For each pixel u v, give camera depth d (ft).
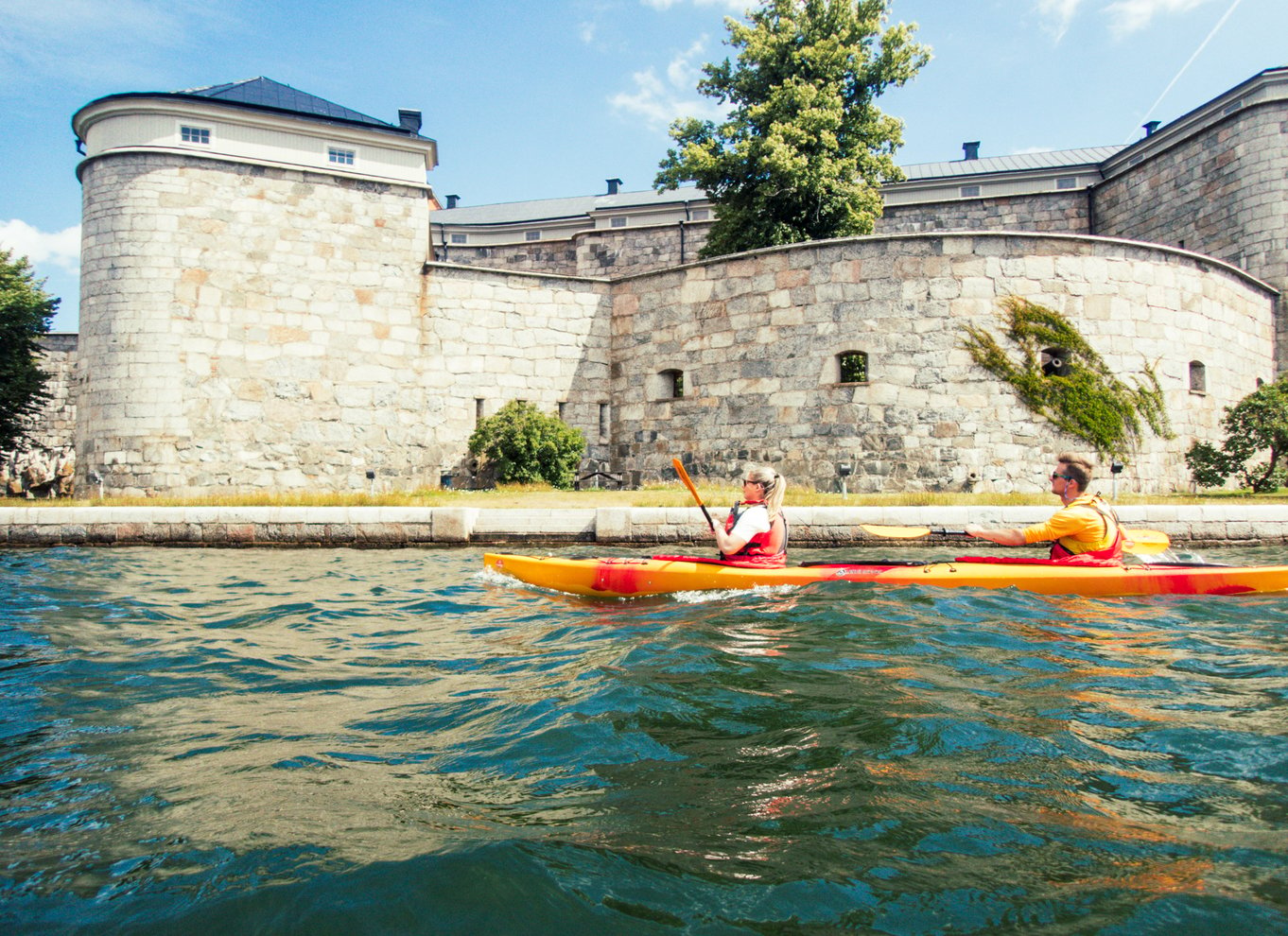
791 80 66.49
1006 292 53.88
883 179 73.26
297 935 6.72
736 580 22.88
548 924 6.87
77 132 59.93
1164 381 55.77
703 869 7.75
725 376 60.34
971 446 53.47
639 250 89.25
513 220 112.57
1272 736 11.31
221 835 8.54
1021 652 16.17
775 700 13.02
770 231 68.33
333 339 60.08
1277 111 64.80
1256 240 65.57
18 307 63.41
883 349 54.75
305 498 45.42
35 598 23.85
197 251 56.90
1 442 65.87
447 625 19.79
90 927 6.86
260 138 59.41
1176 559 23.66
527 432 59.88
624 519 37.52
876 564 23.91
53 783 9.98
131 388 55.42
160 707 13.17
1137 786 9.64
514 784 9.82
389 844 8.28
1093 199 83.61
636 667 15.05
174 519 38.58
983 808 9.02
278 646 17.62
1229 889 7.26
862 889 7.38
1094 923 6.77
